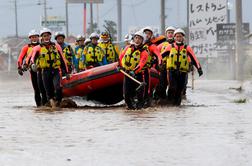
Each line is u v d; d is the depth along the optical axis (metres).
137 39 30.56
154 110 29.09
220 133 20.36
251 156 16.16
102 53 39.03
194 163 15.41
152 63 30.98
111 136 19.89
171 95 32.22
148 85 30.84
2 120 25.23
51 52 32.91
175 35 32.06
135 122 23.64
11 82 78.44
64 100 32.78
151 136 19.80
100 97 34.25
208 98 38.22
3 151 17.36
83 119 25.09
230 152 16.78
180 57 31.81
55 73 33.09
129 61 30.53
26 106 34.09
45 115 27.25
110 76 32.62
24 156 16.59
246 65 73.44
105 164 15.44
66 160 15.98
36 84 34.38
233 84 56.47
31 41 34.28
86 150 17.41
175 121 23.88
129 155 16.59
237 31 67.88
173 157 16.22
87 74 33.22
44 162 15.75
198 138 19.30
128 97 30.64
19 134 20.69
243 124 22.77
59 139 19.42
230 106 31.14
